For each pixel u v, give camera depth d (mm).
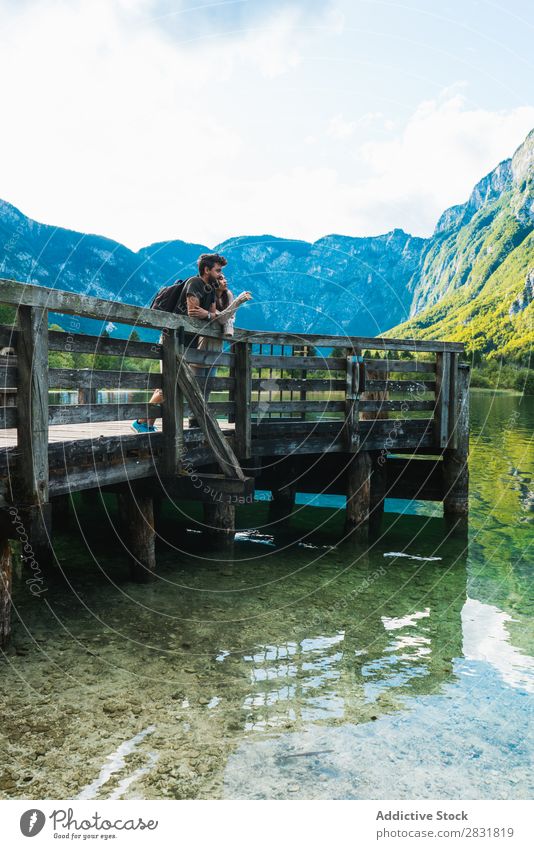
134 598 6707
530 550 9133
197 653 5418
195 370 7039
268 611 6492
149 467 6570
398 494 10547
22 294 4414
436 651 5660
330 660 5402
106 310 5324
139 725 4223
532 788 3703
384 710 4574
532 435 24969
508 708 4656
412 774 3809
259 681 4945
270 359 8266
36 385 4637
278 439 8492
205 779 3676
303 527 10172
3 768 3695
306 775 3756
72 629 5828
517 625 6332
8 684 4715
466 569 8203
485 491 13523
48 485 4859
